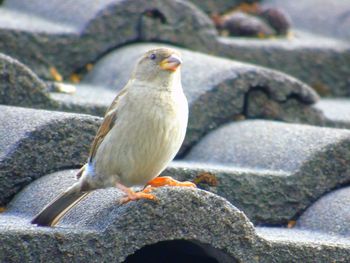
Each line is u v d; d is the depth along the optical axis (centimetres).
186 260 995
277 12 1611
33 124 997
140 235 822
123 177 878
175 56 873
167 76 871
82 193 890
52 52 1350
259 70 1237
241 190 1035
